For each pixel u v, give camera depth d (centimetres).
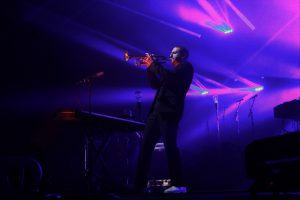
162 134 397
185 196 276
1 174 365
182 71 409
